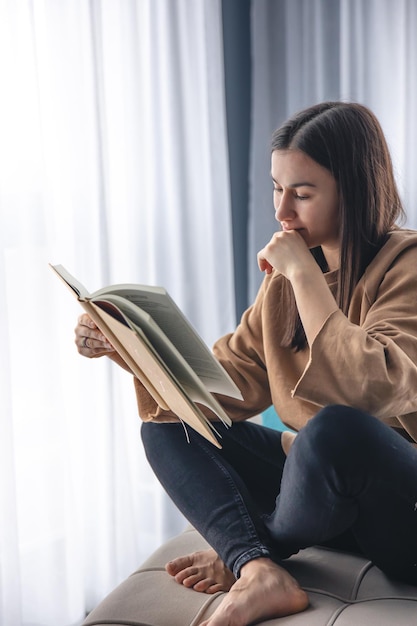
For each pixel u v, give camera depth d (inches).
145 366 48.0
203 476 54.4
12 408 79.8
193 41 98.8
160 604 51.8
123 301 46.2
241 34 111.1
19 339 82.0
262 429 61.7
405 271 52.3
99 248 87.7
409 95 102.6
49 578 84.3
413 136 103.1
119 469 90.3
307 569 53.4
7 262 80.9
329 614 46.8
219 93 101.9
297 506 49.2
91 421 88.7
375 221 53.9
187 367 46.3
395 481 47.0
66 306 85.7
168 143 97.3
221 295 105.0
